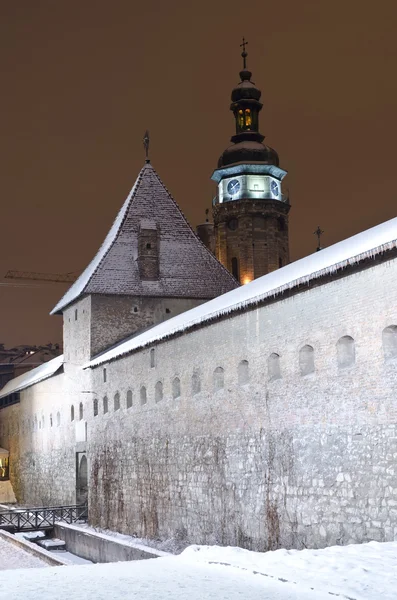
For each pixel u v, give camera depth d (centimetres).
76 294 4884
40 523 4400
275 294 2673
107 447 4253
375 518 2178
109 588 1451
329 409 2414
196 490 3212
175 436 3428
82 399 4766
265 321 2800
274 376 2764
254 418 2827
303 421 2542
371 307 2255
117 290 4753
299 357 2588
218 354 3102
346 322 2361
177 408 3425
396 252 2156
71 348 5088
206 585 1461
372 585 1376
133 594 1381
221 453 3034
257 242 8494
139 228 4919
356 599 1295
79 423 4797
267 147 8738
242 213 8519
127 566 1759
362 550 1705
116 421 4144
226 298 3259
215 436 3089
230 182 8662
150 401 3712
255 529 2773
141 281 4831
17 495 6588
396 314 2155
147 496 3688
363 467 2244
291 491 2580
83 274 5197
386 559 1582
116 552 3131
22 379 6975
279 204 8606
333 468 2377
